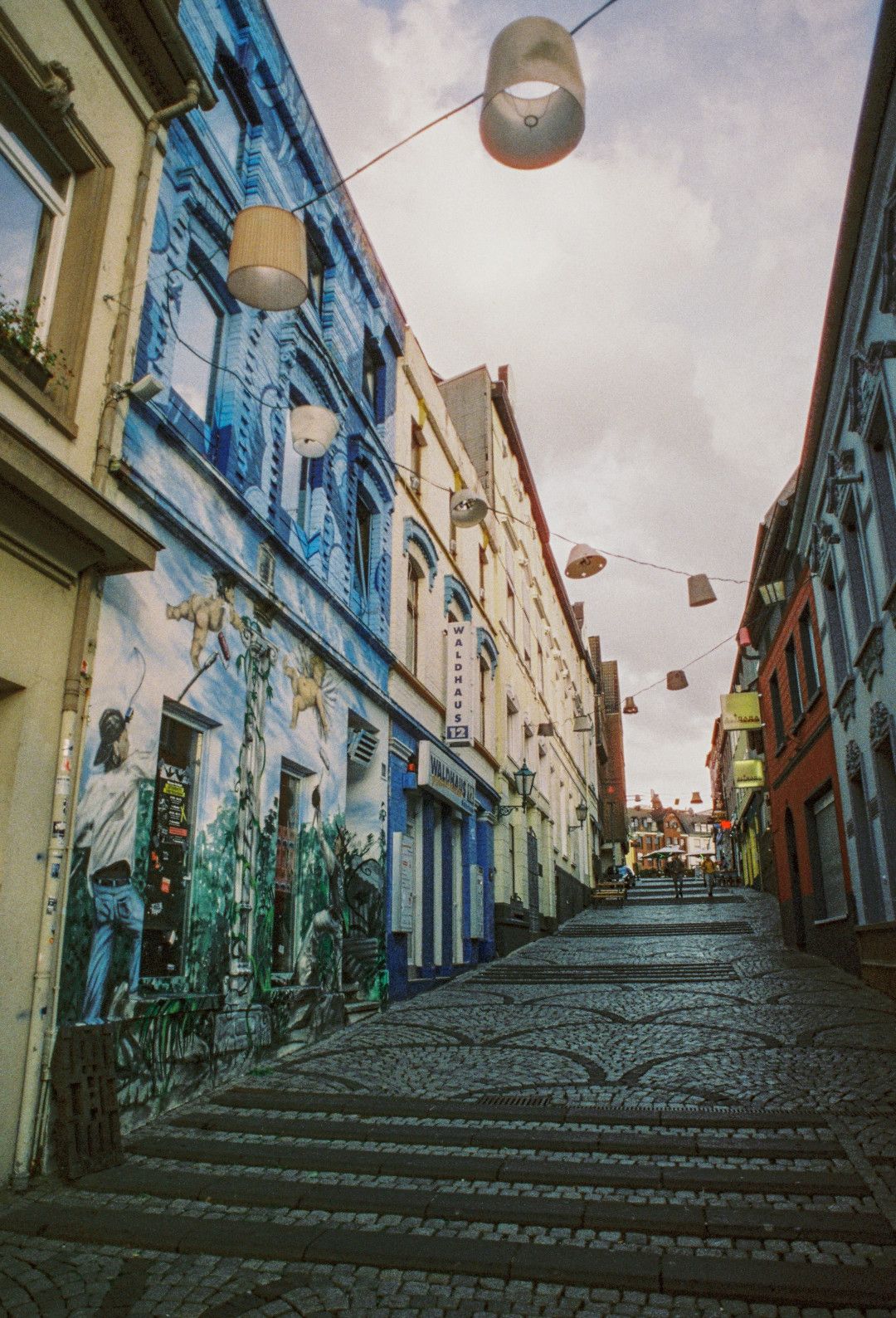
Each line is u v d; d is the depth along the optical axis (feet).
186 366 28.58
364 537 45.62
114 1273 14.51
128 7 23.88
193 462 26.81
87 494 20.03
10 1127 17.97
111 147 23.98
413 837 50.06
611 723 195.42
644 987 45.32
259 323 32.73
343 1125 21.47
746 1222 15.38
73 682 20.77
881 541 36.73
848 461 40.50
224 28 31.45
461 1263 14.49
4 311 19.45
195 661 26.45
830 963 52.70
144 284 24.95
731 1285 13.50
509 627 81.97
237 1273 14.53
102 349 23.00
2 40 19.84
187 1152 19.84
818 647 52.65
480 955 60.49
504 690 74.59
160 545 22.81
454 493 46.47
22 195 21.58
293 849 33.68
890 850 39.06
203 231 29.53
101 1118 19.47
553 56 15.24
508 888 69.82
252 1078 26.43
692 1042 29.96
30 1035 18.72
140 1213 16.61
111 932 21.45
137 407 24.04
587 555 42.06
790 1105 21.77
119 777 22.26
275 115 35.14
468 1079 25.71
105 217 23.44
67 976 19.80
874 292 34.24
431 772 48.57
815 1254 14.49
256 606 30.89
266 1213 16.83
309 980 33.04
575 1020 35.47
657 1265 14.16
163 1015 23.29
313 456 32.04
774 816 72.33
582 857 125.90
